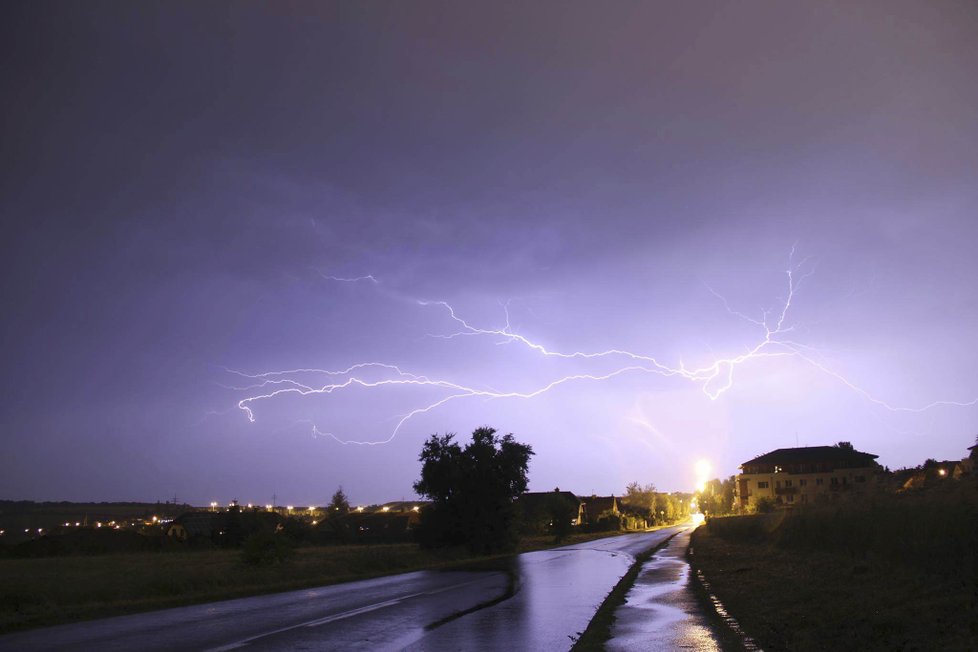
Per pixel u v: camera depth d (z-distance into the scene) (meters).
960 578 13.64
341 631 13.66
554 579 27.03
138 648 11.56
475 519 46.09
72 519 141.62
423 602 18.98
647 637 12.80
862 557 19.81
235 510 63.53
